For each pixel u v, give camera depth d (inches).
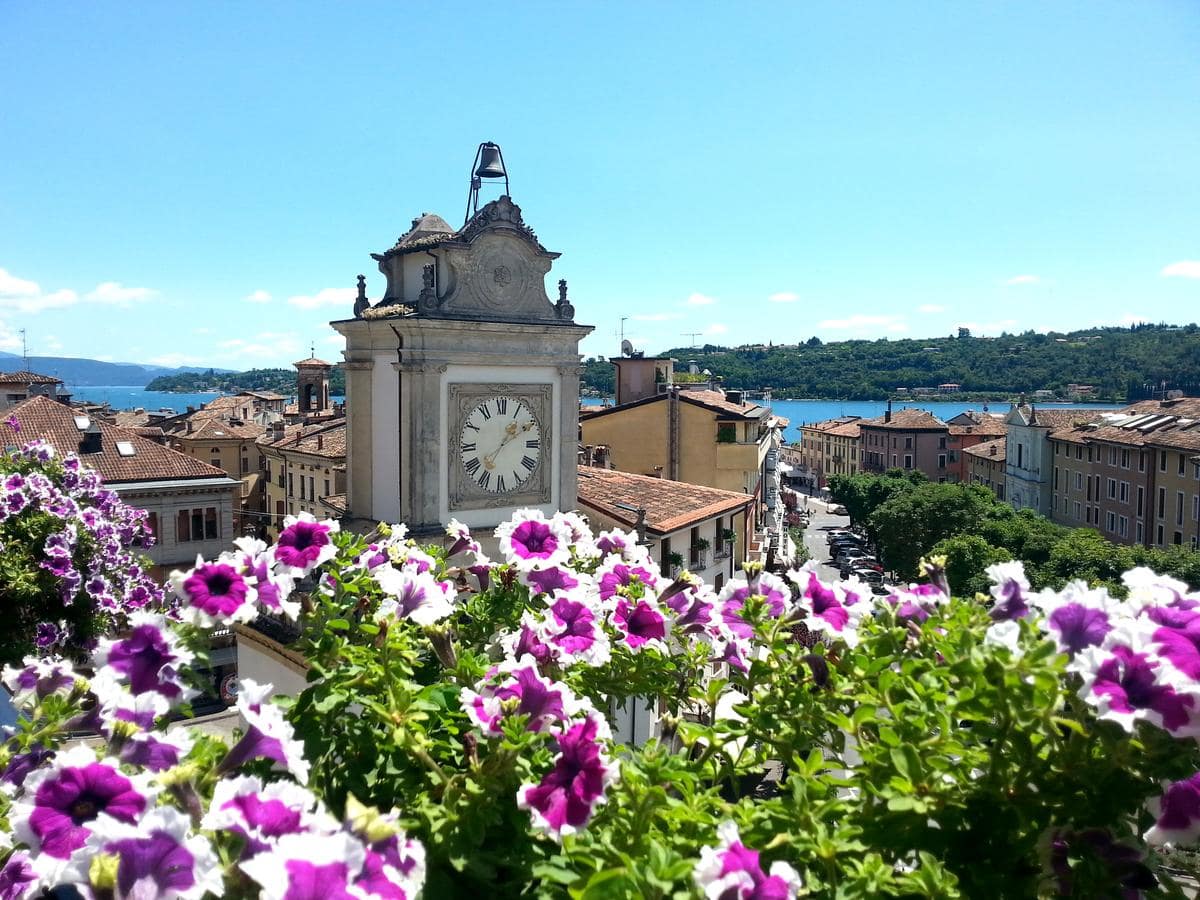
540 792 162.7
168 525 1815.9
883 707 193.3
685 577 283.0
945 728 169.5
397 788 177.9
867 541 3777.1
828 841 155.5
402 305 643.5
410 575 224.7
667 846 158.6
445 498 620.7
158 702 173.9
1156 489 2755.9
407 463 611.8
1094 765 160.7
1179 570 1927.9
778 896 138.2
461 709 197.5
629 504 1106.7
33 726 196.5
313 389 3403.1
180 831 117.8
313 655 214.8
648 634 252.8
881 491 3725.4
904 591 240.8
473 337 621.9
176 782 139.1
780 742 209.9
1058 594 173.0
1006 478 4062.5
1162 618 166.1
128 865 115.0
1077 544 2107.5
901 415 5452.8
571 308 671.1
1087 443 3233.3
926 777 165.5
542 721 174.7
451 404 618.8
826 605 222.2
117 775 140.4
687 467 1811.0
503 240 633.0
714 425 1807.3
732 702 258.8
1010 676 158.4
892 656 206.5
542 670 218.8
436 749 184.5
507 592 282.5
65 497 665.0
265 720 155.9
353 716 198.8
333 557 249.4
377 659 208.4
